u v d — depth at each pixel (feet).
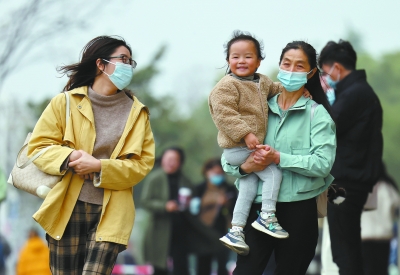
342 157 39.99
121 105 33.42
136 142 33.06
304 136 31.81
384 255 55.16
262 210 31.40
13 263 115.75
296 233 31.78
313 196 31.91
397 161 281.13
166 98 212.02
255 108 31.55
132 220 33.06
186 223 65.87
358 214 40.19
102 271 31.96
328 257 43.47
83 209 32.83
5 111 138.00
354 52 41.86
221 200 67.41
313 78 33.01
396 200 56.95
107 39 33.63
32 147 32.68
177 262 65.72
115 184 32.45
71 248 32.86
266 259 32.12
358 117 40.01
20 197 148.05
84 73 33.76
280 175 31.50
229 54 32.19
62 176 32.60
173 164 66.13
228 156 31.89
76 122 32.81
